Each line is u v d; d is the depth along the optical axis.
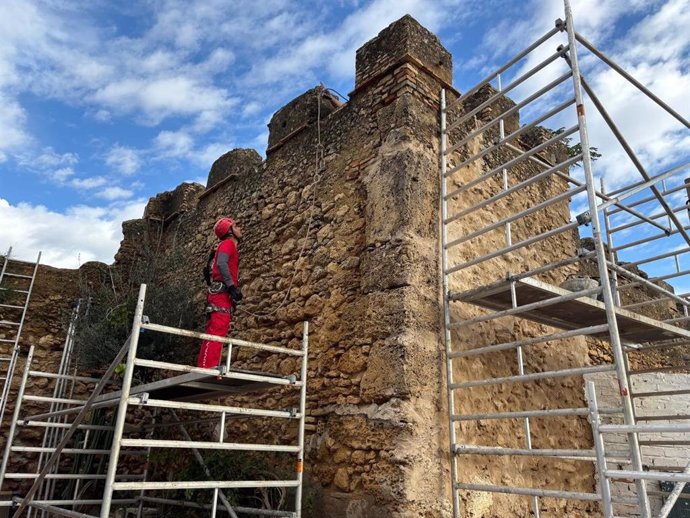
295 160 6.59
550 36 4.43
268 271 6.38
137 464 7.35
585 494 3.54
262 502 4.77
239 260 6.89
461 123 5.66
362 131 5.74
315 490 4.76
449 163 5.59
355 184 5.57
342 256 5.42
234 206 7.52
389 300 4.74
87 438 6.52
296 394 5.40
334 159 5.98
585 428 6.21
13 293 7.97
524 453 3.96
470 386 4.48
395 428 4.30
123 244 9.40
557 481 5.57
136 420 7.34
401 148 5.18
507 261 6.07
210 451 5.30
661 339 5.59
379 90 5.74
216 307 4.64
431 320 4.79
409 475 4.17
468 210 4.94
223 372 3.74
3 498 6.84
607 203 4.08
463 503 4.53
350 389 4.82
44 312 8.12
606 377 7.80
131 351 3.34
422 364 4.57
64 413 4.64
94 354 7.19
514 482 5.09
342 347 5.05
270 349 4.07
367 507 4.30
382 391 4.50
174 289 7.65
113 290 8.14
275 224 6.53
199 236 8.23
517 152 6.80
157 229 9.64
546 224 6.95
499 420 5.20
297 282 5.87
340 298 5.26
